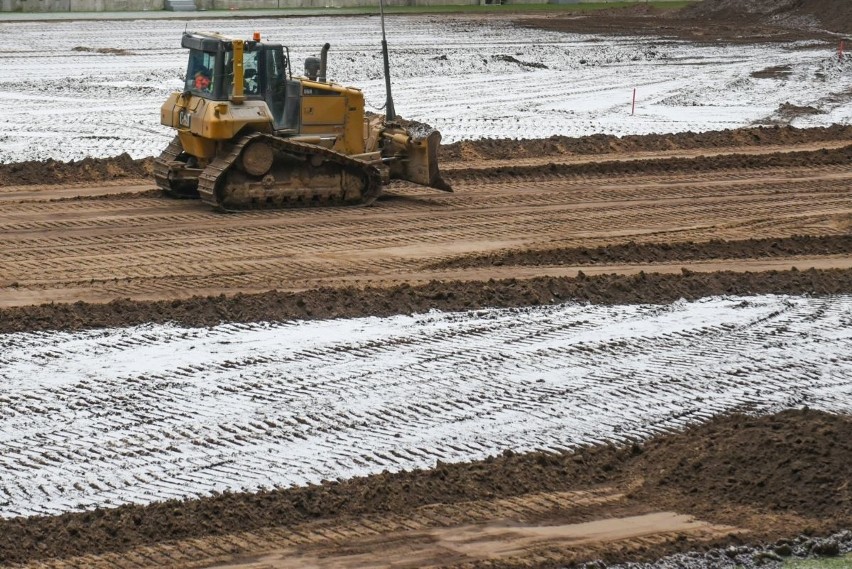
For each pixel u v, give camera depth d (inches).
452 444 1131.3
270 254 1748.3
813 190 2277.3
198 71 2017.7
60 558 911.0
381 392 1246.9
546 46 4463.6
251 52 1990.7
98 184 2186.3
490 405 1223.5
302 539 951.6
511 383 1282.0
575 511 1014.4
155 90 3262.8
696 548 959.0
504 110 3110.2
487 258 1750.7
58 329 1406.3
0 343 1357.0
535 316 1505.9
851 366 1366.9
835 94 3496.6
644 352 1389.0
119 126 2758.4
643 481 1071.0
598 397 1253.7
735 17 5536.4
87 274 1630.2
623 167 2415.1
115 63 3752.5
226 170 1952.5
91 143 2556.6
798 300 1605.6
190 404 1203.2
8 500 999.0
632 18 5625.0
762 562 945.5
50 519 964.6
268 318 1462.8
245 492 1018.1
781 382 1311.5
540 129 2859.3
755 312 1546.5
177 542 939.3
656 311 1541.6
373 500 1013.8
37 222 1886.1
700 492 1047.0
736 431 1143.6
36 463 1067.9
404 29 4901.6
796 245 1877.5
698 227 1974.7
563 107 3186.5
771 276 1691.7
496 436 1151.6
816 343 1438.2
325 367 1312.7
